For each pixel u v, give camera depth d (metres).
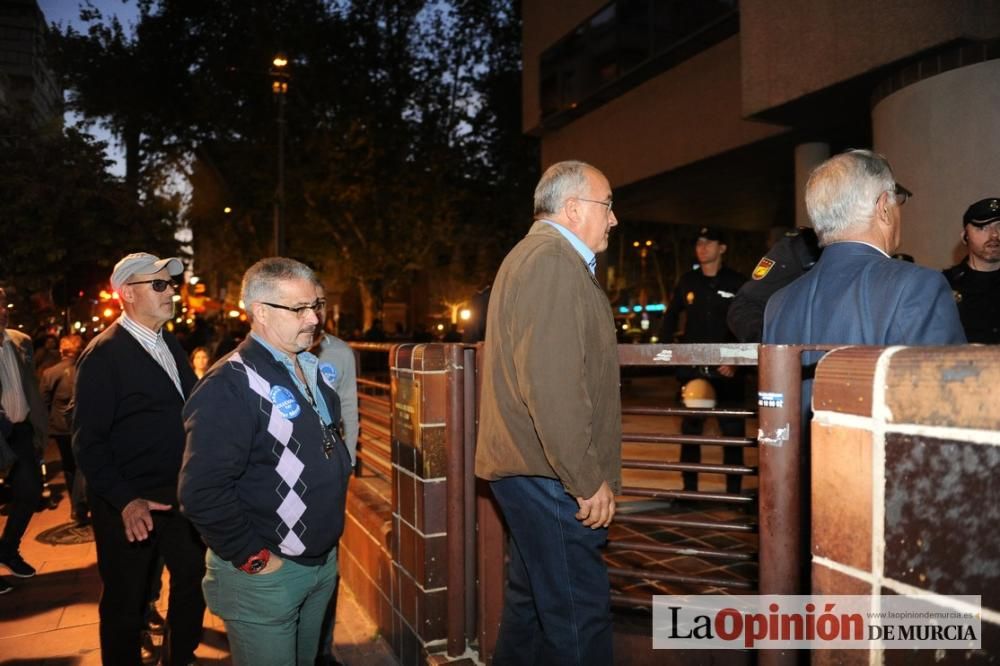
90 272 13.30
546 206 2.30
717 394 4.70
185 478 2.08
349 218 25.12
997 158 5.90
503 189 27.84
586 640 2.14
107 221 12.92
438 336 26.27
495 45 27.91
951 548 1.03
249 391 2.18
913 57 6.61
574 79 14.94
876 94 7.33
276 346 2.33
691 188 14.32
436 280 34.09
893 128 6.81
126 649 3.00
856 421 1.18
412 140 26.36
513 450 2.18
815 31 7.66
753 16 8.49
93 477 2.84
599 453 2.13
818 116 8.75
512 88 27.91
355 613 4.16
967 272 3.23
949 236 6.17
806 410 1.85
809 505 1.81
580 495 1.95
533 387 1.95
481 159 28.17
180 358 3.37
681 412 2.32
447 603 3.04
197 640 3.13
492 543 2.92
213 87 25.19
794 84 7.97
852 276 1.84
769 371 1.77
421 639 3.11
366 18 26.17
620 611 2.81
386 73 26.70
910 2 6.55
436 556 3.08
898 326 1.69
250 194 25.72
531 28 16.47
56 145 12.80
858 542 1.18
